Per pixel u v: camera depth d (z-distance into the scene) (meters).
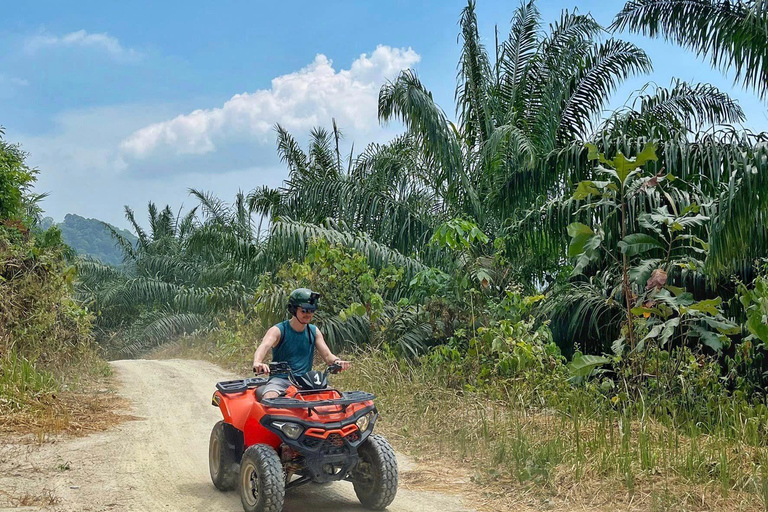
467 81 17.33
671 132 13.51
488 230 15.72
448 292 12.93
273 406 4.84
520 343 9.73
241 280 21.47
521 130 15.79
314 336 5.55
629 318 8.83
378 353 12.14
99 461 6.49
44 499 5.23
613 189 9.26
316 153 21.61
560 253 11.97
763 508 4.86
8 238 13.76
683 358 9.00
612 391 9.15
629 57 16.52
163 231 38.12
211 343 22.59
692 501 5.01
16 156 22.95
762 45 10.45
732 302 9.83
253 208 19.83
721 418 6.96
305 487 5.81
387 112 15.91
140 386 12.27
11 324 11.48
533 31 17.30
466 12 17.38
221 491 5.64
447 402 8.66
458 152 15.73
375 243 15.09
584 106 16.92
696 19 11.45
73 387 11.05
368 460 5.16
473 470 6.28
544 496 5.39
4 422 7.75
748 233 8.37
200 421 8.80
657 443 6.48
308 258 13.77
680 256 10.20
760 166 8.17
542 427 7.43
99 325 33.25
